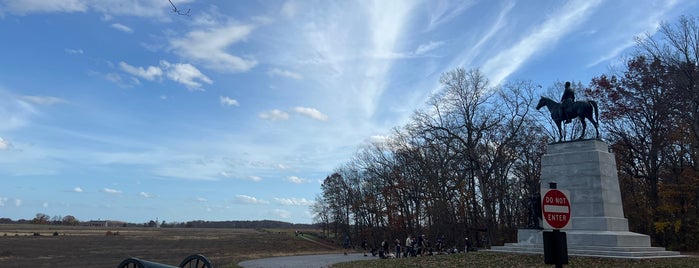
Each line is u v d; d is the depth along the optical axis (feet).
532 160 173.88
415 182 210.59
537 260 80.07
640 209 146.72
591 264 74.64
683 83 136.67
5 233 308.40
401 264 91.97
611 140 162.09
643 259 75.82
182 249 221.05
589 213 88.79
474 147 168.04
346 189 287.48
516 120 170.50
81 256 176.65
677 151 152.87
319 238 331.77
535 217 95.61
